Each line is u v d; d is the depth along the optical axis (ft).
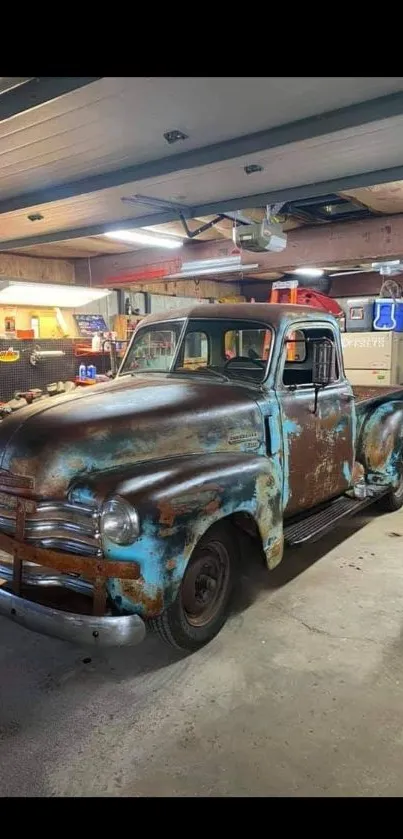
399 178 10.66
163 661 8.41
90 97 7.50
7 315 20.74
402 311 24.58
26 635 9.28
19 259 22.44
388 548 13.06
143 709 7.30
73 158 10.07
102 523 7.15
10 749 6.56
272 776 6.15
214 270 20.44
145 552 7.14
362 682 7.88
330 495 12.63
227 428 9.52
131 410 8.78
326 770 6.23
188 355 11.80
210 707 7.34
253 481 8.93
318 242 19.04
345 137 8.78
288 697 7.55
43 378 20.18
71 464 7.66
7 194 12.46
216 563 8.92
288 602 10.24
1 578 8.05
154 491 7.38
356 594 10.58
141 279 22.68
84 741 6.70
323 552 12.79
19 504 7.75
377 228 17.85
